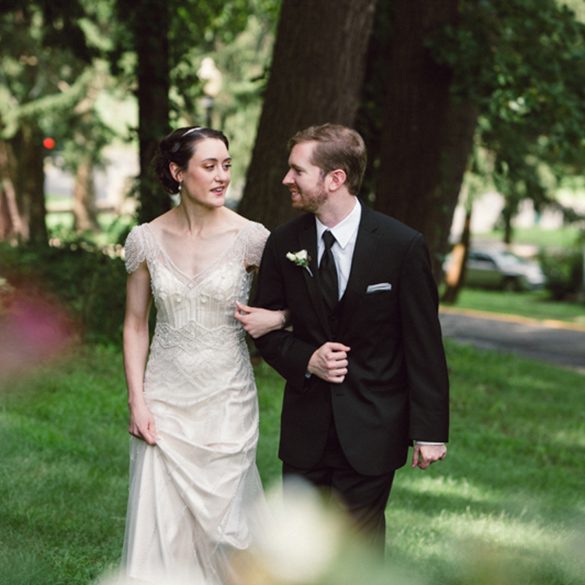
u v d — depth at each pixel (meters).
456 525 6.98
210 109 22.47
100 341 12.41
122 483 7.21
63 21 16.97
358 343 4.59
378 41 14.88
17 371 10.40
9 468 7.19
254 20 31.81
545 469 9.71
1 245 18.47
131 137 15.17
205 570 4.62
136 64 15.32
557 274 42.44
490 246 50.25
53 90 31.12
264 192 12.00
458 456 9.72
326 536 4.68
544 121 14.72
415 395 4.56
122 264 13.14
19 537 5.85
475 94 13.88
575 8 22.94
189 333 4.66
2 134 28.89
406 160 13.95
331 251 4.57
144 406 4.66
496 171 18.77
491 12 14.62
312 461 4.66
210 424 4.65
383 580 4.89
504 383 15.60
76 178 43.94
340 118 11.84
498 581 5.78
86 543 5.93
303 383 4.62
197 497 4.56
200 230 4.71
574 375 17.97
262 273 4.74
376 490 4.63
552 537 6.81
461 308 35.03
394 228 4.58
